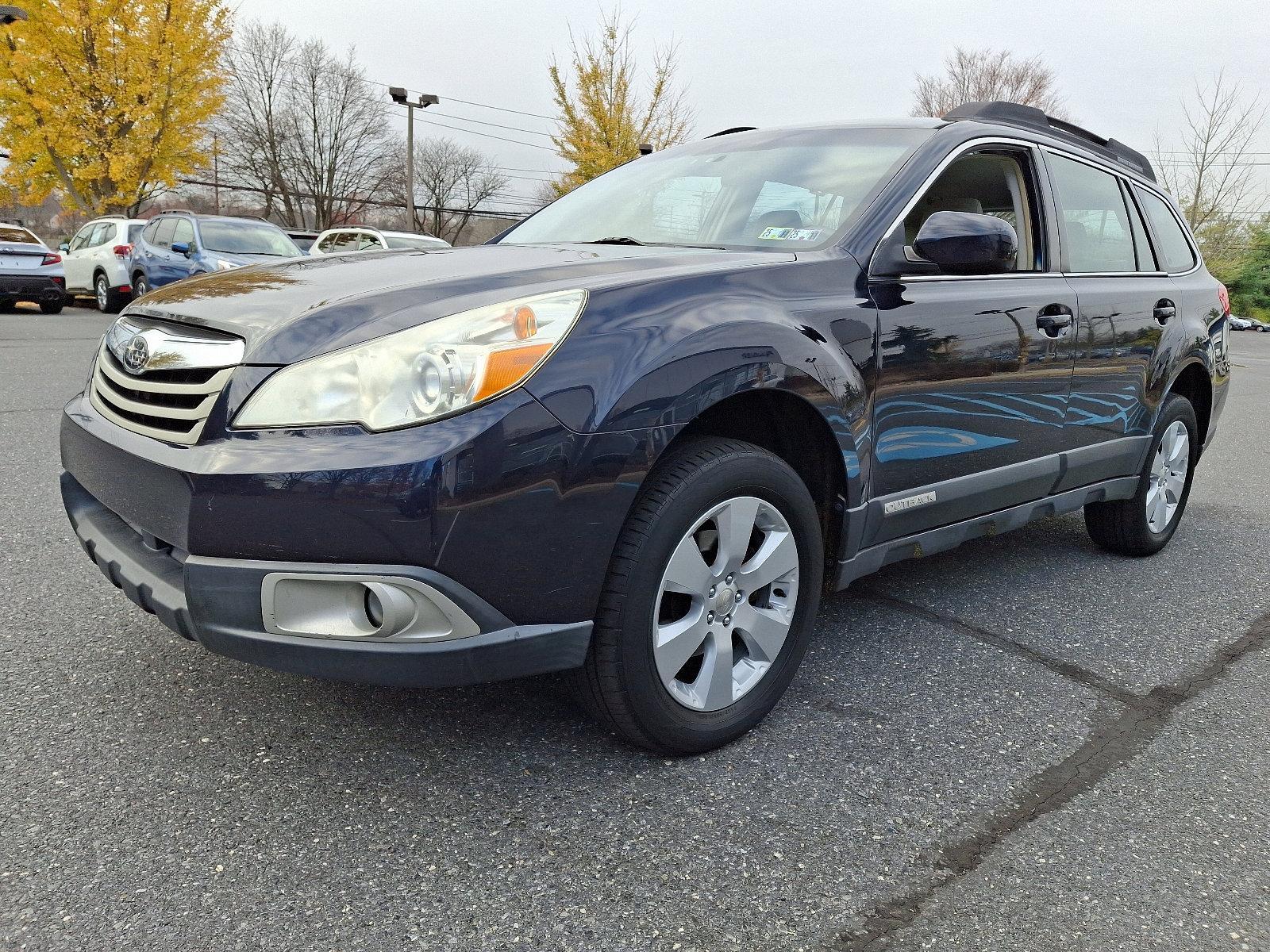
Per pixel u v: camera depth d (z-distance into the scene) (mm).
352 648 1777
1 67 21484
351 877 1728
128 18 21891
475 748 2199
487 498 1757
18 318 13742
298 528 1739
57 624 2787
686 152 3439
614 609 1965
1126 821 2043
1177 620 3320
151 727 2230
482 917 1642
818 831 1947
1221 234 38031
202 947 1537
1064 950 1629
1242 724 2543
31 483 4309
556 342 1864
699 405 1998
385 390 1768
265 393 1817
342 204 52750
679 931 1633
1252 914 1749
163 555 1993
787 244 2617
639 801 2016
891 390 2494
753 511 2182
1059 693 2680
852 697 2592
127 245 14750
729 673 2223
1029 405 3004
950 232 2408
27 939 1533
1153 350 3635
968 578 3699
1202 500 5465
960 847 1916
